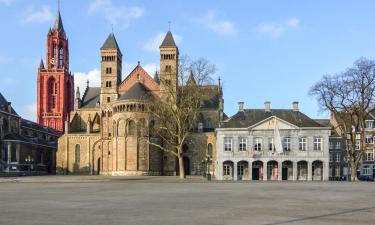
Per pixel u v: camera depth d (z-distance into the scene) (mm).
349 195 38031
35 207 26406
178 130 91000
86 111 145750
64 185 57500
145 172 110875
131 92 112750
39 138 156375
